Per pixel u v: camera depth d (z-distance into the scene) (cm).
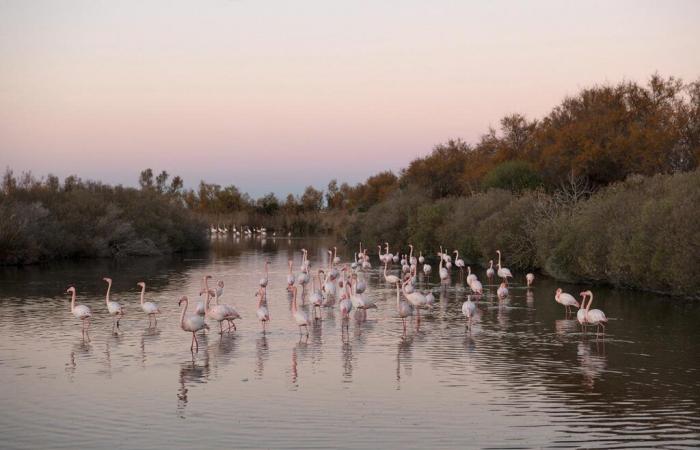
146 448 1254
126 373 1781
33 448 1258
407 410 1462
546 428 1345
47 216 6150
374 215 7525
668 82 5938
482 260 5184
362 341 2180
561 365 1845
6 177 6656
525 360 1906
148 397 1566
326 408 1479
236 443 1275
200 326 2022
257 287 3816
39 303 3072
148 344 2142
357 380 1703
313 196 14600
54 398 1561
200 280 4216
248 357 1955
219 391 1611
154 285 3906
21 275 4481
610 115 5797
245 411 1461
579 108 6600
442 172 8569
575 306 2781
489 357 1945
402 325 2484
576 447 1244
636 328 2377
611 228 3488
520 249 4600
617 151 5412
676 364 1852
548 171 6047
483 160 7719
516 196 5272
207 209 14862
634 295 3250
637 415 1422
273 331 2364
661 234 3108
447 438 1294
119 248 6694
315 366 1848
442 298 3278
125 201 7562
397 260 5778
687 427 1347
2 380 1714
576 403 1507
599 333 2289
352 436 1308
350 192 13412
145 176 14312
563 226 4022
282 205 14450
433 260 6038
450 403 1511
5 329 2405
